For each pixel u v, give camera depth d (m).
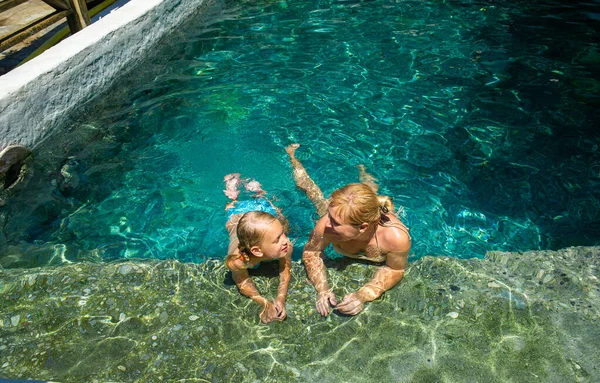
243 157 2.55
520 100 2.97
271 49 3.60
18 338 1.54
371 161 2.52
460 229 2.14
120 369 1.43
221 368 1.43
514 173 2.44
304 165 2.49
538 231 2.12
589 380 1.36
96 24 3.16
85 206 2.28
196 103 2.99
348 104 2.96
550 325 1.51
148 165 2.52
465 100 2.98
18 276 1.78
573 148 2.59
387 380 1.39
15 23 4.08
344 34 3.79
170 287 1.71
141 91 3.12
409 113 2.87
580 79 3.15
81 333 1.55
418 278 1.71
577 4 4.22
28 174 2.44
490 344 1.47
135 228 2.16
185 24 4.01
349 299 1.62
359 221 1.57
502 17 4.01
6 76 2.50
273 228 1.57
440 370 1.41
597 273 1.67
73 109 2.82
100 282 1.74
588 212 2.21
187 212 2.23
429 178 2.41
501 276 1.69
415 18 4.03
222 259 1.85
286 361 1.45
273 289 1.70
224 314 1.60
